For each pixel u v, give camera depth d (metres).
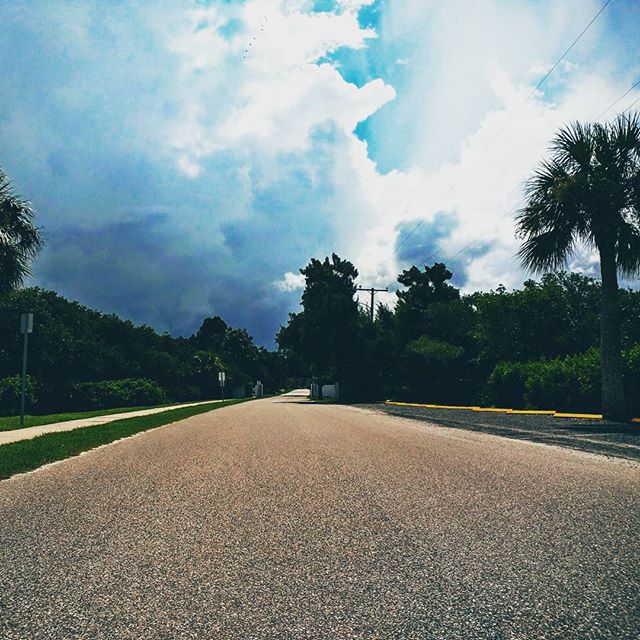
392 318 55.50
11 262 20.00
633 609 3.19
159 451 10.95
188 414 24.69
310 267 54.50
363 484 7.03
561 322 41.91
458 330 49.81
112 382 40.75
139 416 22.97
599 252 17.67
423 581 3.63
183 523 5.19
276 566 3.94
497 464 8.53
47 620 3.06
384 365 51.62
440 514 5.42
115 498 6.41
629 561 4.00
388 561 4.04
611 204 16.78
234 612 3.16
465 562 4.00
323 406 35.25
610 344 17.22
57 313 50.72
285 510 5.68
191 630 2.94
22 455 9.84
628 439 11.91
